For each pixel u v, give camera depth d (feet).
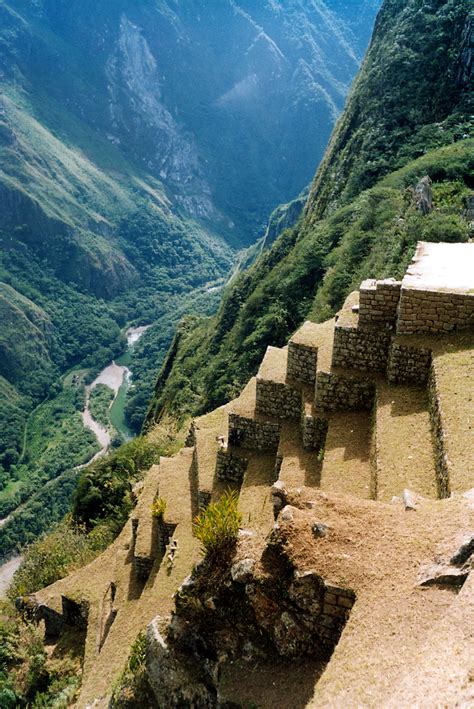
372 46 252.01
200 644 23.70
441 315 37.86
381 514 22.45
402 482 28.86
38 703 46.78
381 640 17.78
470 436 28.48
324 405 41.55
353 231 134.41
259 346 145.48
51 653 53.06
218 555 23.49
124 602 49.19
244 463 48.11
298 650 20.95
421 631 17.54
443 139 167.94
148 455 106.32
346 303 45.91
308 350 45.78
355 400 40.60
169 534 50.26
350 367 41.39
